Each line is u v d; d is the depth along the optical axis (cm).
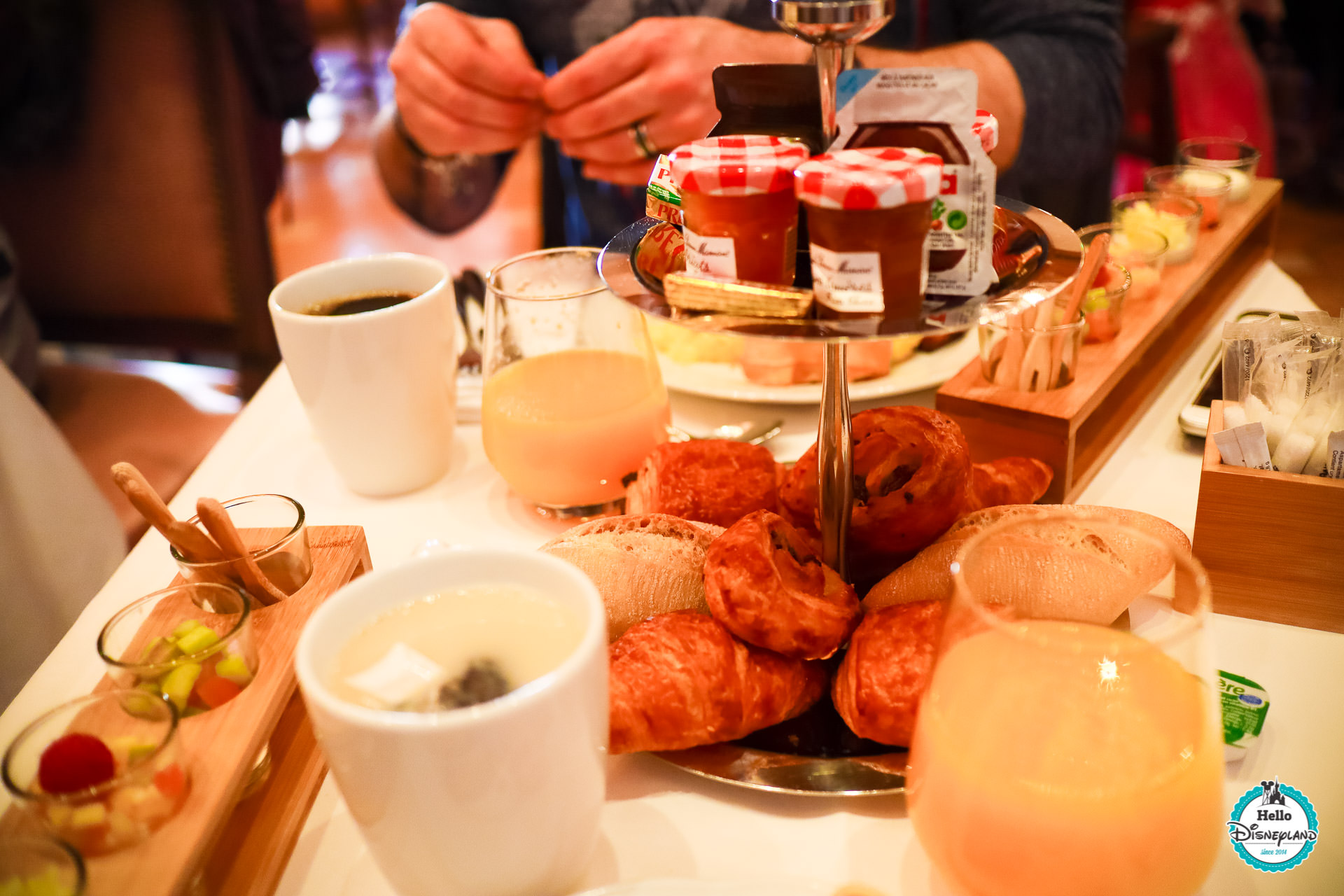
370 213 341
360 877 50
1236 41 238
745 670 52
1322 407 63
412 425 81
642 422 74
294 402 101
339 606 44
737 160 47
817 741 54
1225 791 47
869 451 61
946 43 148
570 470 74
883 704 50
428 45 123
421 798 39
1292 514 61
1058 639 40
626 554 57
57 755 45
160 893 42
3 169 149
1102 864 40
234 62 149
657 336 98
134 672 51
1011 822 40
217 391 183
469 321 104
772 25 139
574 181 159
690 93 116
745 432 85
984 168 47
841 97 49
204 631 54
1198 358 98
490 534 78
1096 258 78
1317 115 290
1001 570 44
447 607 46
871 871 49
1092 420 84
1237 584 64
